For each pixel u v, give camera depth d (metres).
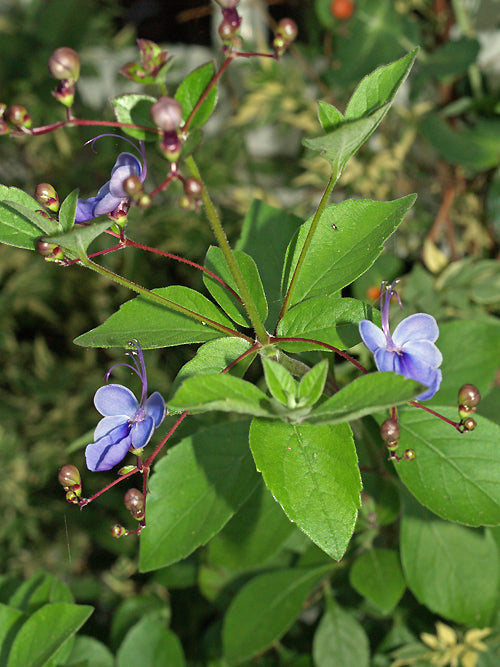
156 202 0.66
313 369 0.22
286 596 0.37
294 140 0.74
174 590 0.56
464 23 0.58
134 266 0.64
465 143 0.54
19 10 0.69
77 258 0.24
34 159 0.69
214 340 0.25
